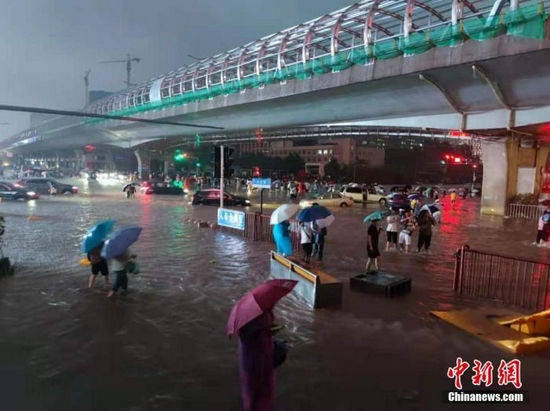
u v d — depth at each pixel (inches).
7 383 209.0
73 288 363.9
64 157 5935.0
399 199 1279.5
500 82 934.4
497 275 437.7
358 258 522.6
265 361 168.1
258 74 1444.4
